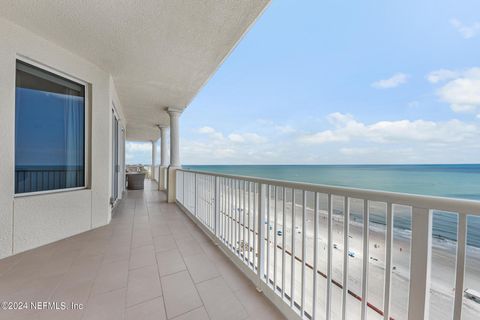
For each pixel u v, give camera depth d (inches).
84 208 119.4
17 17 84.7
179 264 83.0
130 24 88.7
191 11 81.4
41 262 82.7
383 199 35.9
